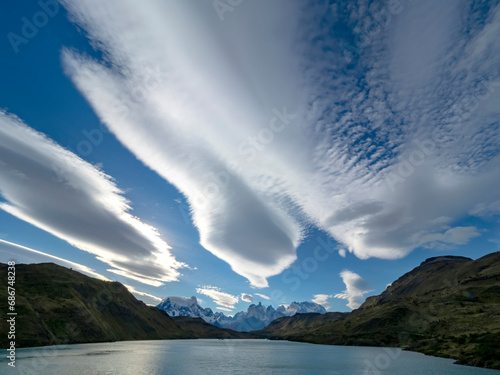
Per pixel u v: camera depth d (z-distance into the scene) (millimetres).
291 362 118000
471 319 175625
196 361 121688
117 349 165000
